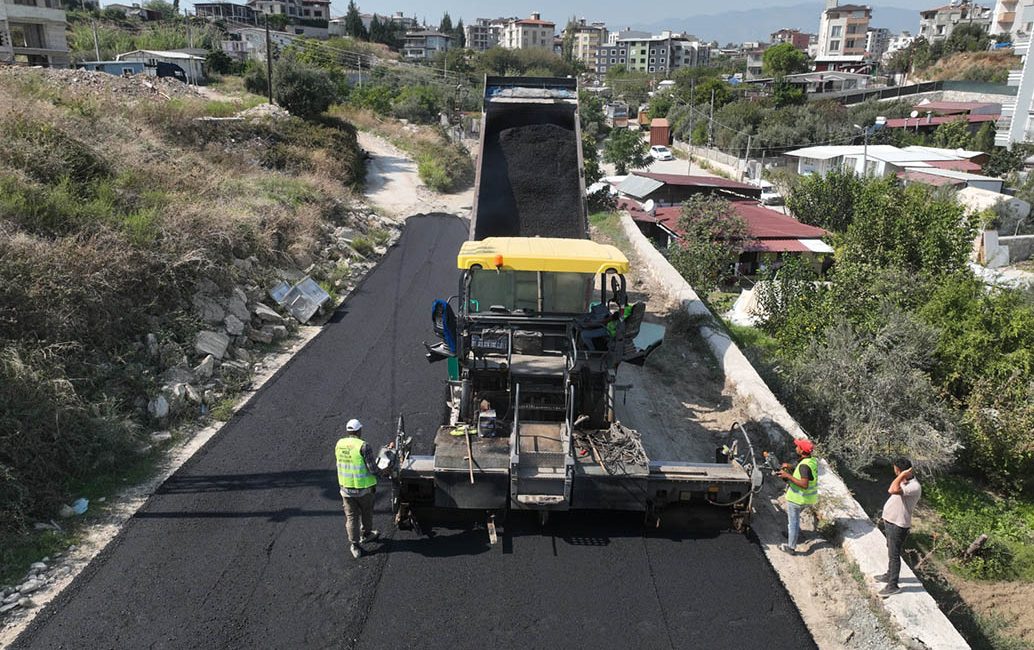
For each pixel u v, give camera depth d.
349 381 10.35
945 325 12.27
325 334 12.28
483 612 5.89
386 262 17.38
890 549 6.19
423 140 35.69
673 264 20.36
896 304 12.89
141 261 10.48
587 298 7.61
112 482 7.50
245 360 10.74
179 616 5.68
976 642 6.91
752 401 10.06
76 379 8.29
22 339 8.12
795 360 11.38
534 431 7.24
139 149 15.78
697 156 58.69
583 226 11.01
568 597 6.11
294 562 6.41
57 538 6.54
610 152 49.53
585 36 154.12
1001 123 50.53
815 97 71.00
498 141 12.19
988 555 8.75
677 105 73.25
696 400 10.56
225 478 7.70
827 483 7.82
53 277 8.95
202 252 11.62
